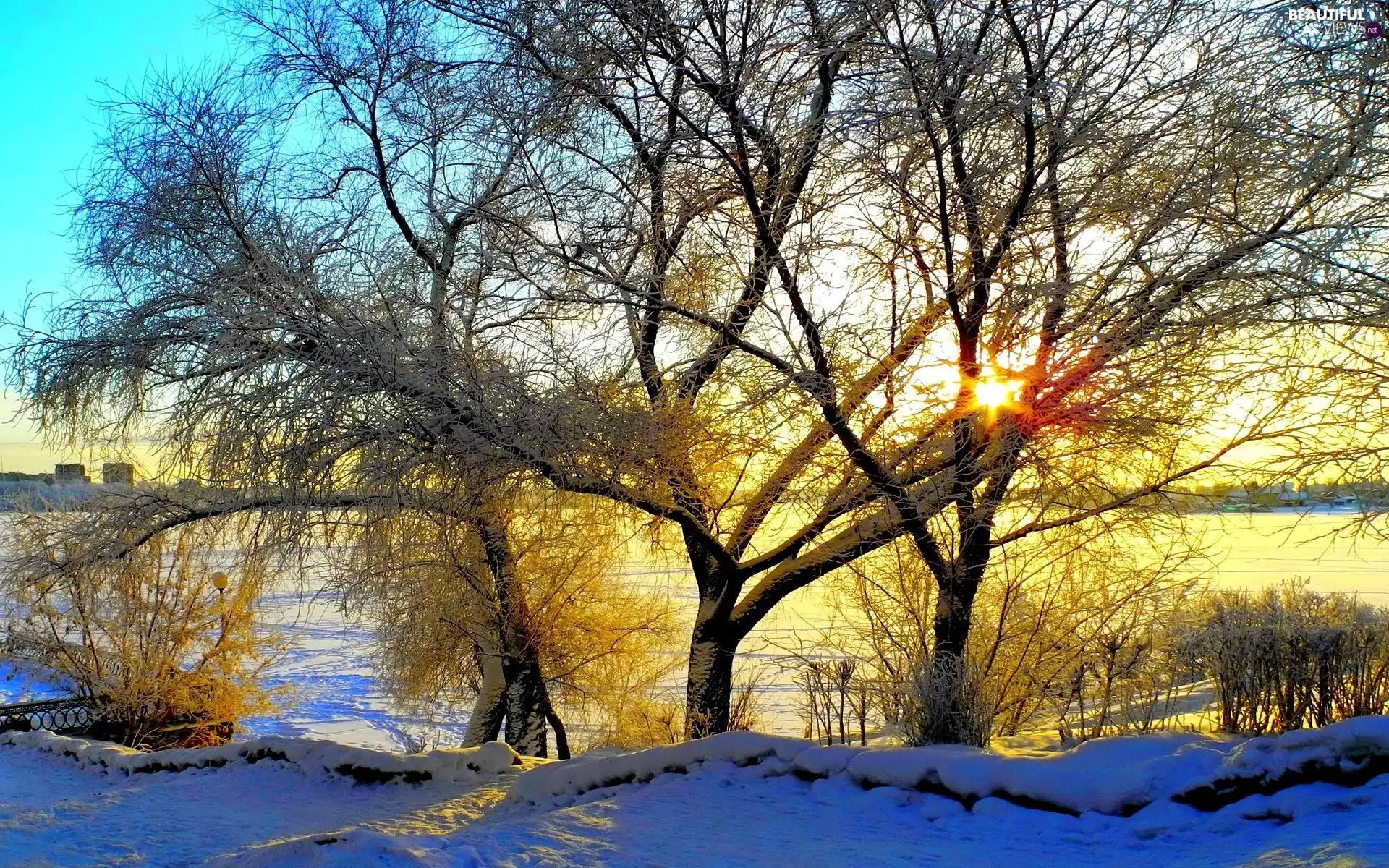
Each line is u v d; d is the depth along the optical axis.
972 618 12.07
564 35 8.76
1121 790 5.66
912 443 9.63
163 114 10.59
